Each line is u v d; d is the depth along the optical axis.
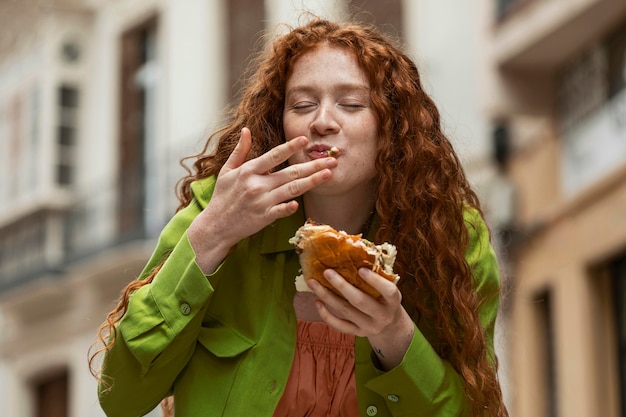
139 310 3.18
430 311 3.33
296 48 3.35
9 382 19.08
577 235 13.66
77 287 17.88
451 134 4.56
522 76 14.27
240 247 3.32
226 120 3.85
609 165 13.15
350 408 3.26
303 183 3.10
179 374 3.30
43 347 18.48
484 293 3.43
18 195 19.12
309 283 3.03
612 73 13.34
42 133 18.70
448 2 14.52
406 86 3.38
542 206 14.18
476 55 14.43
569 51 13.87
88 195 18.30
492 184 14.23
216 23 16.64
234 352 3.24
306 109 3.29
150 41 18.16
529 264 14.34
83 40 19.09
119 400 3.24
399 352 3.13
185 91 17.12
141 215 17.48
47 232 18.52
